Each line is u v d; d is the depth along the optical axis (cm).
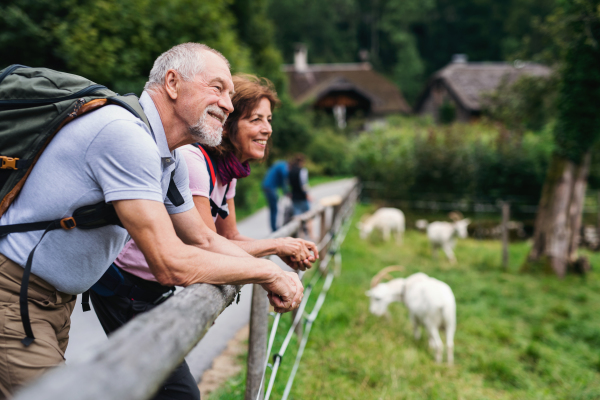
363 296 607
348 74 4188
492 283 855
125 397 57
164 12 791
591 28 870
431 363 451
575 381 453
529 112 1242
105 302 173
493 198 1382
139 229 119
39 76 124
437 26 6034
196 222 151
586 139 952
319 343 421
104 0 749
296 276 165
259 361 226
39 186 120
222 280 134
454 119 3184
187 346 81
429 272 866
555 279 942
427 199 1423
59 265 124
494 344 535
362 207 1456
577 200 993
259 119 195
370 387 364
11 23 672
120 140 118
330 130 2945
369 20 6419
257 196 1392
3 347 118
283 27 5666
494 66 3309
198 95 138
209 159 179
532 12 4822
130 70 735
